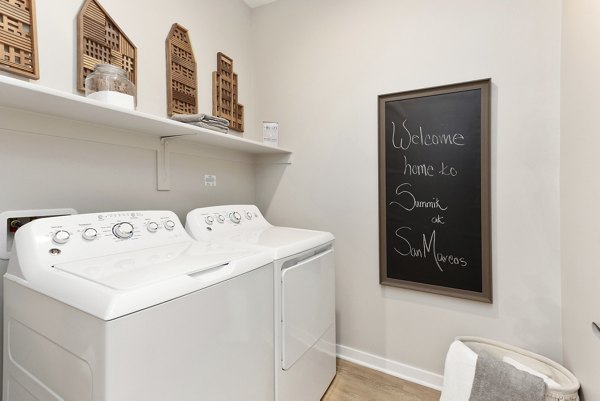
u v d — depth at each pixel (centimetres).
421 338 173
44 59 113
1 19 101
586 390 109
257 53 230
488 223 153
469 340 155
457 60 158
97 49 128
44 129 112
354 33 189
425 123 167
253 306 106
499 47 148
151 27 154
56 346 75
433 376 170
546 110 139
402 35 173
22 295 87
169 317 75
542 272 142
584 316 110
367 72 185
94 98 112
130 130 142
